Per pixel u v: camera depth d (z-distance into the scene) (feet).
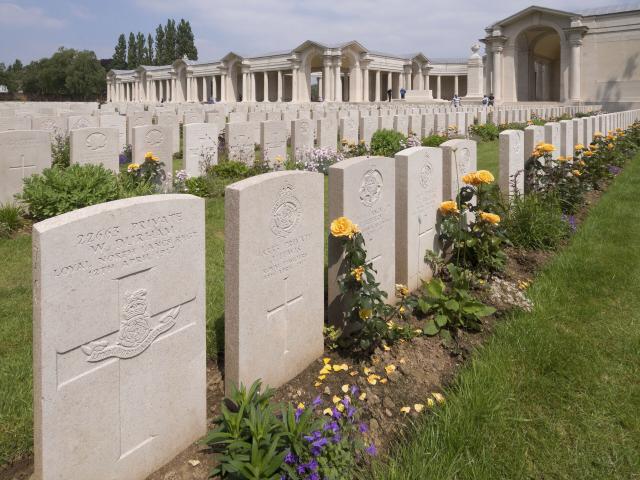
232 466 9.69
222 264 22.20
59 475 9.10
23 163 30.86
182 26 357.82
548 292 19.94
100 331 9.42
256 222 12.26
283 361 13.78
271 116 78.43
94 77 313.53
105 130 36.76
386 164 17.48
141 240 9.96
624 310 18.60
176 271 10.77
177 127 66.49
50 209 27.43
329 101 198.59
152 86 281.13
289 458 9.86
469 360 15.52
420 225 20.38
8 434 11.54
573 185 31.22
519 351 15.64
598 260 23.08
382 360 15.11
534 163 30.58
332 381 14.12
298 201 13.57
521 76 173.99
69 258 8.77
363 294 14.76
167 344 10.78
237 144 46.70
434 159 21.03
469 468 11.04
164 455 11.01
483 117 100.83
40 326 8.54
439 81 240.53
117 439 10.00
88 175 29.01
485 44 171.53
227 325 12.45
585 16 155.02
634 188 38.42
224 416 11.21
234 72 237.86
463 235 21.43
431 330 16.53
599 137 44.73
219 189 36.60
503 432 12.32
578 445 12.07
